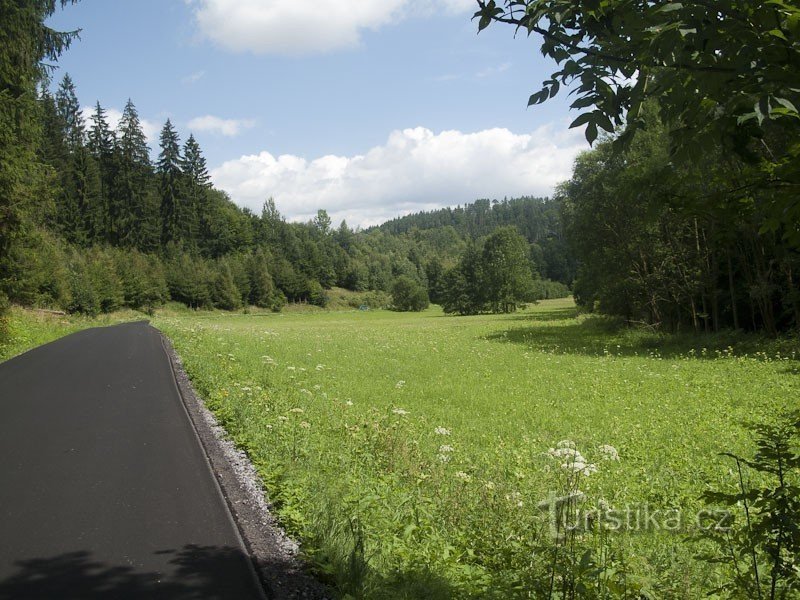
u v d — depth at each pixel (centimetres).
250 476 659
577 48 273
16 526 526
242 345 2294
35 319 3312
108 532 511
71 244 8669
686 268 2858
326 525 497
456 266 10488
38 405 1082
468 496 586
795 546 279
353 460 727
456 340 3347
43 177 2031
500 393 1428
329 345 2714
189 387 1274
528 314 7900
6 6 1731
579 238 3575
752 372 1697
